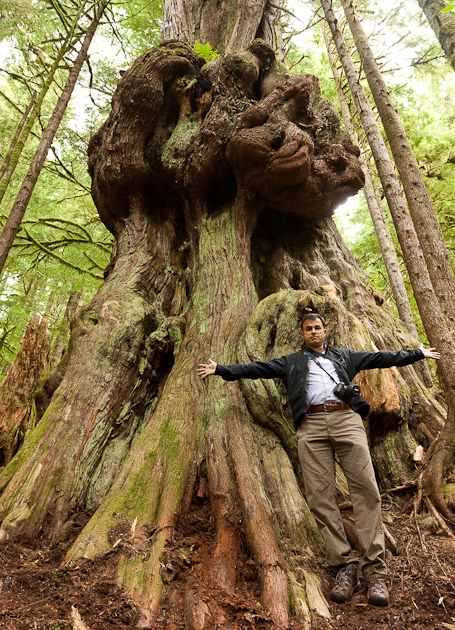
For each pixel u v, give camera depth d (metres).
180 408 3.65
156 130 5.38
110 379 4.01
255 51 5.46
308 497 2.71
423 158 11.39
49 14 8.07
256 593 2.43
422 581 2.54
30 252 9.39
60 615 2.07
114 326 4.28
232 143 4.51
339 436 2.72
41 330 6.30
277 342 3.93
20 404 5.70
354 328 4.46
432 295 3.73
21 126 7.82
